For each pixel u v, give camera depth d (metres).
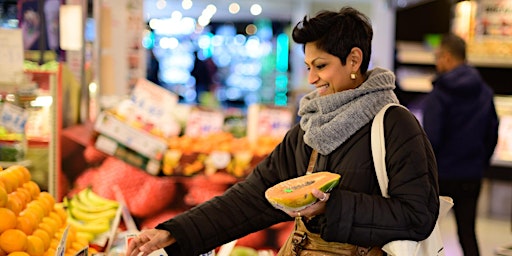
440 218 2.36
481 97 5.29
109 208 3.79
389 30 9.21
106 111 4.28
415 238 2.15
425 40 9.17
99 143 4.11
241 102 17.64
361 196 2.15
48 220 2.84
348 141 2.31
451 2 9.02
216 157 4.23
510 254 4.05
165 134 4.36
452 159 5.24
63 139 4.11
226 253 3.20
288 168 2.57
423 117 5.38
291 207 2.09
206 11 16.73
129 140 4.13
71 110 4.52
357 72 2.37
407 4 8.73
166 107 4.38
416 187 2.15
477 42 8.50
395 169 2.19
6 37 4.02
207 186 4.20
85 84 5.66
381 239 2.13
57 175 4.11
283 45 17.56
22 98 4.21
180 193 4.18
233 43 18.00
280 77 17.48
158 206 4.16
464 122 5.25
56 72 4.12
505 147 8.09
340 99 2.30
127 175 4.14
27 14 5.78
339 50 2.29
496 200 8.17
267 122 4.85
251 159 4.27
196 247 2.51
